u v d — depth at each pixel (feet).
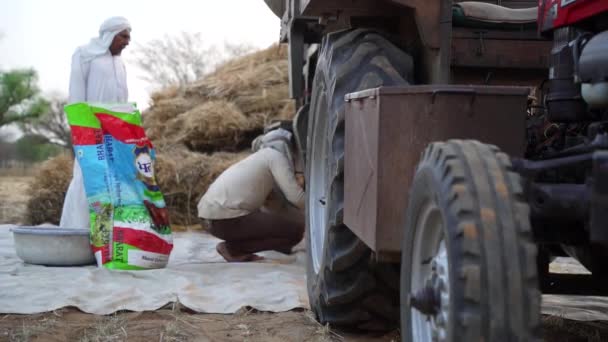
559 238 7.97
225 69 33.01
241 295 13.61
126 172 16.22
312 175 13.10
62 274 15.46
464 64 12.96
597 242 6.43
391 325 11.66
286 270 16.51
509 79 13.47
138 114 16.52
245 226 18.24
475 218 5.72
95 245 16.17
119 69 18.99
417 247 6.88
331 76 11.06
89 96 18.57
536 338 5.50
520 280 5.55
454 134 7.53
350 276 10.99
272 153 17.89
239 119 27.66
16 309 12.71
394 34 12.62
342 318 11.57
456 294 5.61
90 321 12.35
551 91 8.54
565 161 6.88
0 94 54.75
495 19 12.93
